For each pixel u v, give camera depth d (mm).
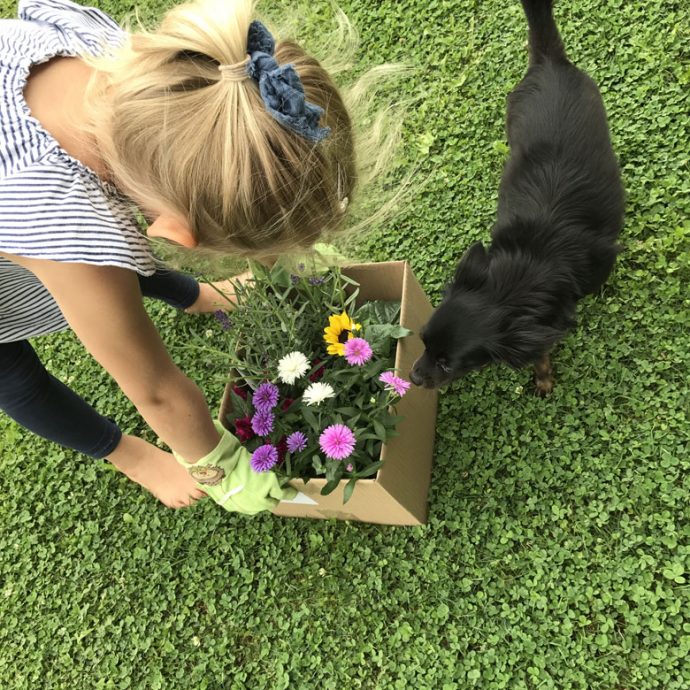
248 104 648
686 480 1106
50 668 1269
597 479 1145
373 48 1620
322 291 1139
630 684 1025
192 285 1396
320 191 698
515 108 1256
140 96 664
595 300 1255
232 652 1205
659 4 1412
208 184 665
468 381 1276
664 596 1049
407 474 1099
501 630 1098
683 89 1349
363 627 1155
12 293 957
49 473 1432
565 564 1115
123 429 1437
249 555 1266
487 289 1090
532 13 1233
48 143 712
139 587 1287
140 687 1210
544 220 1107
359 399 1067
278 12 1149
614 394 1193
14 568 1361
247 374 1150
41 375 1075
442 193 1440
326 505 1137
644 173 1315
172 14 708
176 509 1332
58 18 817
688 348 1179
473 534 1171
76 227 699
